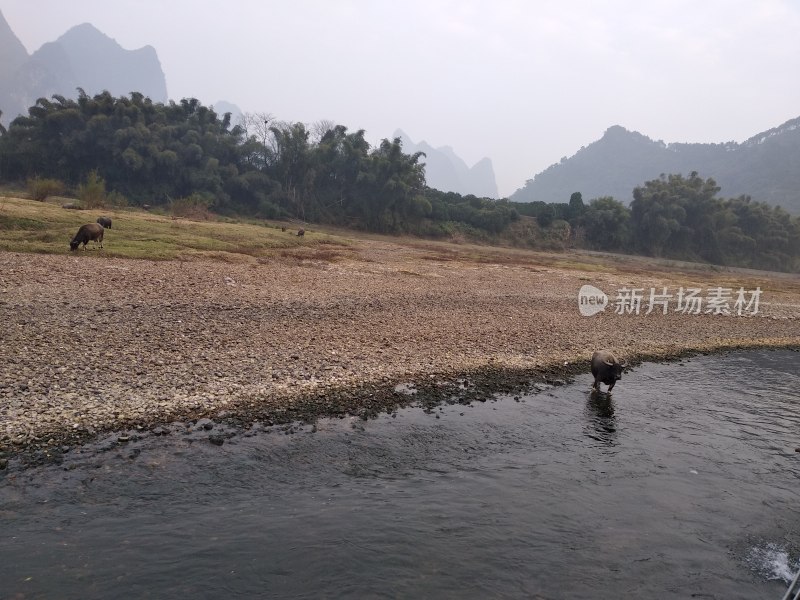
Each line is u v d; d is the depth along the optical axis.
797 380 18.53
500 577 7.01
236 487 8.72
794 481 10.55
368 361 15.47
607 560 7.57
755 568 7.65
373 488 9.09
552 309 27.67
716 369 19.38
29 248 27.16
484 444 11.22
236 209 85.56
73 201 56.19
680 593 7.00
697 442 12.30
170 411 10.95
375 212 90.25
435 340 18.69
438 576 6.93
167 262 28.98
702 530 8.55
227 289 23.31
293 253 40.41
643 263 89.00
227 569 6.72
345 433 11.08
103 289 20.45
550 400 14.32
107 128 82.81
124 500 8.06
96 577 6.38
